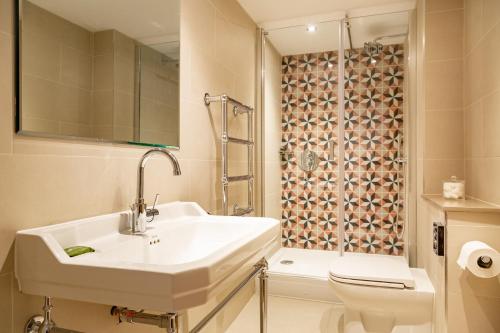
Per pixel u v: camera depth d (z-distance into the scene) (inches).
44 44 36.0
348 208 118.0
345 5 94.5
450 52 77.7
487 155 61.2
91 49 42.4
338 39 112.3
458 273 56.2
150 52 53.6
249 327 78.8
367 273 67.2
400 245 112.2
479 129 65.7
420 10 86.7
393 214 113.2
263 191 108.6
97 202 42.8
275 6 94.7
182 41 62.7
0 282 31.1
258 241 38.9
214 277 27.6
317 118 119.6
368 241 116.0
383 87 112.5
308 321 81.7
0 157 31.4
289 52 121.6
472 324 55.1
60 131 37.5
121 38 47.5
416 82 93.3
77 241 37.0
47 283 30.5
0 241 31.2
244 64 96.3
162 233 44.6
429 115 79.3
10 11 32.8
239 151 90.9
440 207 59.4
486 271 50.6
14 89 32.9
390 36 107.5
